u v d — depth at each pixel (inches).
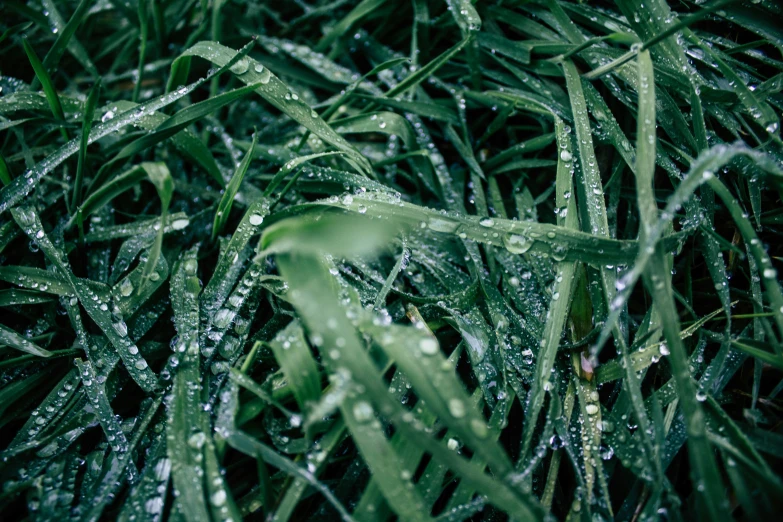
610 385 11.3
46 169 11.3
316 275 10.1
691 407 10.0
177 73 11.9
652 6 11.6
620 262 10.8
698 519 10.2
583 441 10.6
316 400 10.2
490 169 12.8
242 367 10.7
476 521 10.8
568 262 10.9
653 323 11.1
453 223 11.1
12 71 13.3
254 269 11.3
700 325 11.0
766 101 11.8
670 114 11.8
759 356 10.6
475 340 11.1
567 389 10.9
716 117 11.8
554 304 10.8
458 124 12.8
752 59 12.2
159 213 12.5
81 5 11.8
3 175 11.4
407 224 11.2
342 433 10.6
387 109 12.9
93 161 12.5
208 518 9.9
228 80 13.4
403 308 11.4
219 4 12.7
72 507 10.5
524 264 11.8
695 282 11.8
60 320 11.5
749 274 11.5
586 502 10.3
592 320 11.2
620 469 10.8
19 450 10.5
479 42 12.8
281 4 14.1
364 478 10.7
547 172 12.6
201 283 11.8
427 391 9.9
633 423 10.8
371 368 9.7
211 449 10.2
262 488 10.3
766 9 11.9
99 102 13.2
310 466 10.2
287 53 13.6
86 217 11.7
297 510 10.7
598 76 11.9
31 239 11.3
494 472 10.5
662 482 10.3
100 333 11.3
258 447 10.1
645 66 10.7
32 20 13.0
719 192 10.5
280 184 12.2
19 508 10.7
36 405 11.2
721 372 10.9
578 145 11.5
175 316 11.0
